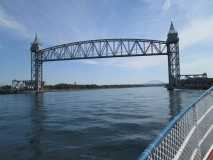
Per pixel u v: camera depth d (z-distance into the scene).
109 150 16.89
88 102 72.56
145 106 53.31
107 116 37.66
